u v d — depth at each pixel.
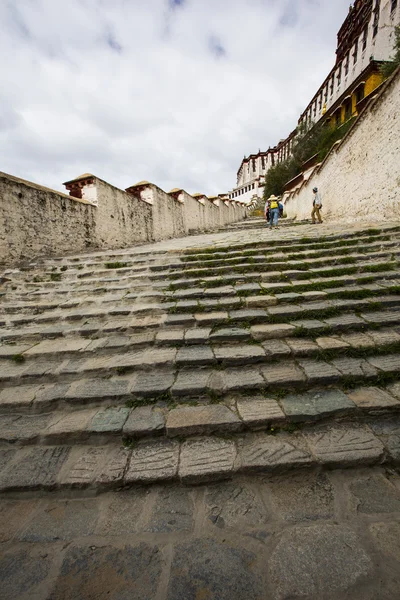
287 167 24.88
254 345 3.01
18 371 2.99
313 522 1.59
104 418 2.35
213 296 4.09
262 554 1.44
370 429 2.10
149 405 2.47
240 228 15.95
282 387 2.48
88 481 1.88
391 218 6.85
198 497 1.79
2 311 4.34
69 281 5.12
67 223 7.15
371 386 2.42
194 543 1.53
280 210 12.66
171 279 4.88
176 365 2.84
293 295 3.74
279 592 1.29
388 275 3.91
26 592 1.37
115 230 9.02
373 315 3.24
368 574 1.33
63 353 3.19
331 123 22.30
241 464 1.90
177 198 14.42
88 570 1.44
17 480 1.93
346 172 9.16
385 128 6.88
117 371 2.86
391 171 6.74
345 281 3.94
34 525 1.70
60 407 2.57
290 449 1.98
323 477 1.85
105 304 4.28
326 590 1.28
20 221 5.92
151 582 1.36
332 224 9.19
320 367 2.62
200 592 1.31
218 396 2.47
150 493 1.84
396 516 1.59
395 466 1.87
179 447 2.10
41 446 2.26
